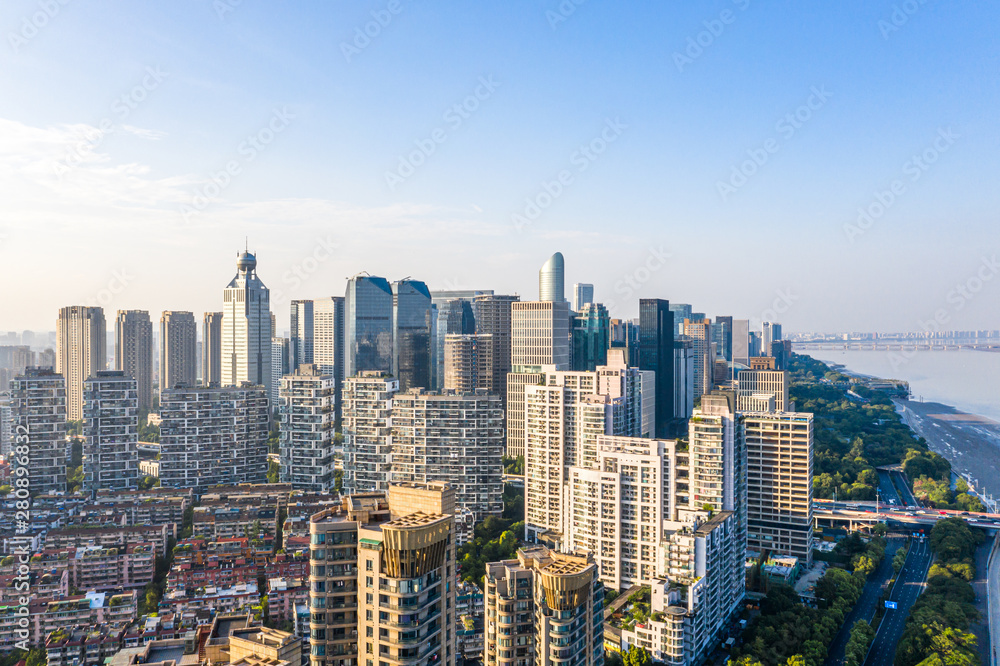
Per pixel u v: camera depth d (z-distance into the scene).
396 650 191.50
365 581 196.38
